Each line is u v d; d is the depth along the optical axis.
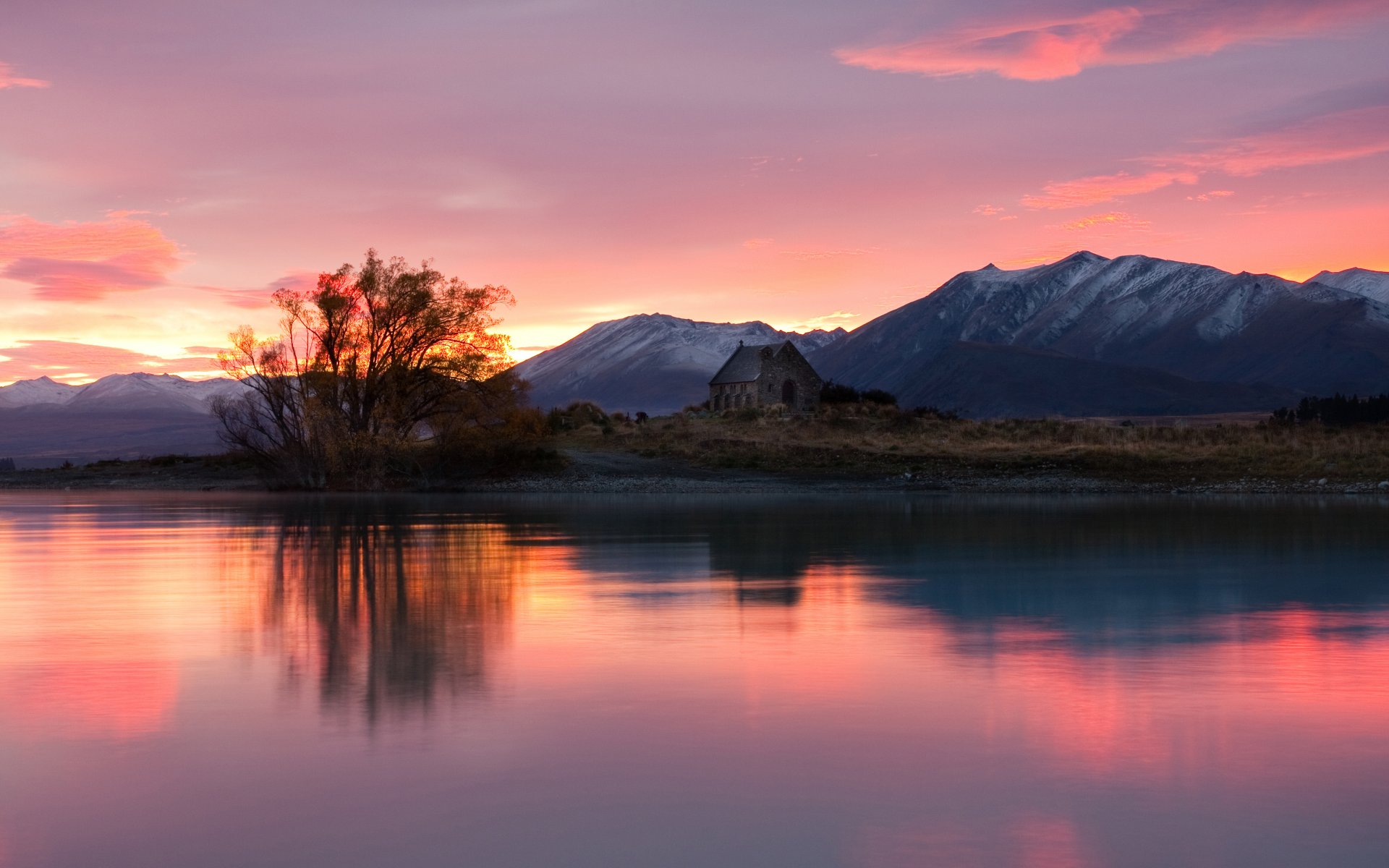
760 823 6.49
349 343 65.31
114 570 20.27
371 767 7.50
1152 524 31.25
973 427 80.56
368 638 12.59
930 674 10.53
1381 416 158.12
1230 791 7.02
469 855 6.04
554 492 59.34
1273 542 25.39
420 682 10.18
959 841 6.23
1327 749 7.92
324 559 22.27
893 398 119.69
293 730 8.44
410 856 6.03
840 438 75.38
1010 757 7.75
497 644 12.22
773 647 11.98
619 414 92.44
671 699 9.46
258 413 65.81
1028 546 24.52
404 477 65.88
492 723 8.65
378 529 31.05
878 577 18.67
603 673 10.58
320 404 64.31
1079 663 11.12
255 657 11.44
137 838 6.26
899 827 6.43
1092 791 7.02
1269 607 15.05
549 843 6.20
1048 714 8.95
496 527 31.91
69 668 10.83
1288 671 10.70
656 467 66.69
